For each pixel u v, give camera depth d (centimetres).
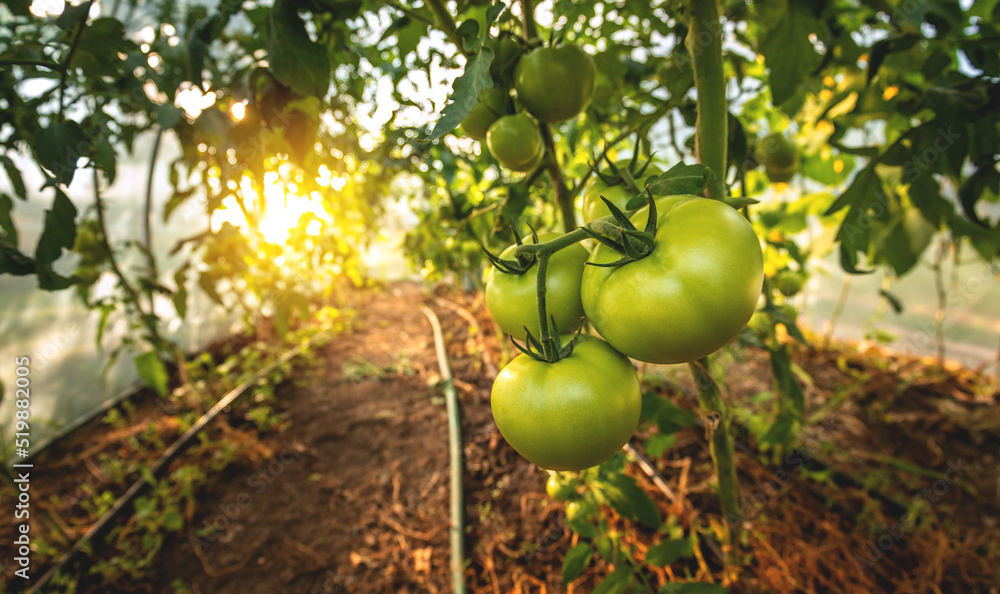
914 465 90
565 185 40
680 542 49
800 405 62
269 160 54
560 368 26
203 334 160
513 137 37
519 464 94
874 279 148
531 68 37
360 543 83
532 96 37
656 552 49
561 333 29
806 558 67
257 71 45
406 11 38
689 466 85
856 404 111
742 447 89
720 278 22
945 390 114
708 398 41
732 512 48
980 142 42
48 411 109
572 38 64
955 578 67
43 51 48
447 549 79
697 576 63
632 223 25
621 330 24
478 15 48
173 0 85
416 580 75
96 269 87
